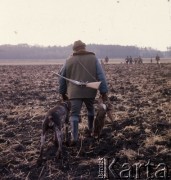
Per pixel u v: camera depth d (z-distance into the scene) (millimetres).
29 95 17656
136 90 19203
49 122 7363
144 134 9117
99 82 7977
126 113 11719
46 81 26625
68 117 8281
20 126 10516
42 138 7344
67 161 7383
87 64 8172
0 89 20688
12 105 14297
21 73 39625
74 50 8414
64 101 8281
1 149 8320
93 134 8664
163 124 10094
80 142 8500
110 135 9133
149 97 16031
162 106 13227
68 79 8156
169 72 37250
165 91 17953
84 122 10391
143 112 12039
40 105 14219
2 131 9938
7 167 7242
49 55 186500
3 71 44406
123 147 8133
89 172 6828
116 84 23125
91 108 8609
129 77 30453
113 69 47500
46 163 7305
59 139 7426
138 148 8031
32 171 6992
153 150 7902
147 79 27469
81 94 8031
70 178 6586
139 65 63219
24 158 7727
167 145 8234
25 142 8805
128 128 9641
